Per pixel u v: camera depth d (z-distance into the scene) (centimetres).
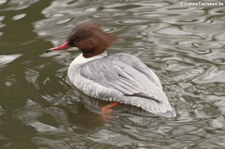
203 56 1359
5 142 1073
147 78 1161
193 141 1029
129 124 1106
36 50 1430
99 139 1059
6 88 1265
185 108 1138
